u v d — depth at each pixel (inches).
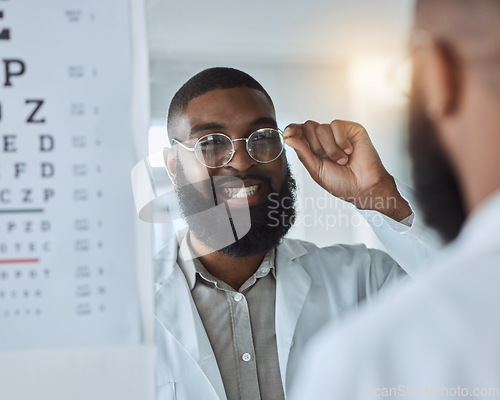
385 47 57.9
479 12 20.4
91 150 30.8
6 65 30.6
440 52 21.3
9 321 30.0
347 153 60.6
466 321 18.5
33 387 29.9
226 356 60.0
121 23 31.4
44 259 30.2
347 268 62.4
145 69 31.5
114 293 30.5
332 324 61.1
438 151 21.9
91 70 31.0
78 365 30.1
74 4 31.1
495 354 18.0
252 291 62.0
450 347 18.3
